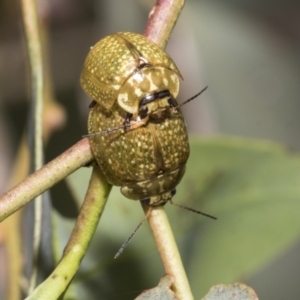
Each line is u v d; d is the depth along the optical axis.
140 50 0.15
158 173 0.15
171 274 0.14
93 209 0.15
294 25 0.24
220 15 0.23
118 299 0.16
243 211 0.17
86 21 0.23
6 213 0.14
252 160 0.17
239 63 0.23
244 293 0.15
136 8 0.21
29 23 0.16
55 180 0.14
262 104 0.23
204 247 0.17
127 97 0.15
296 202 0.17
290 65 0.23
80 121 0.21
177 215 0.17
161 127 0.15
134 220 0.17
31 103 0.16
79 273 0.16
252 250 0.17
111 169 0.15
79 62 0.23
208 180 0.17
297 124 0.23
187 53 0.21
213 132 0.22
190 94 0.22
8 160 0.23
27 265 0.16
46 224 0.16
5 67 0.23
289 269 0.23
